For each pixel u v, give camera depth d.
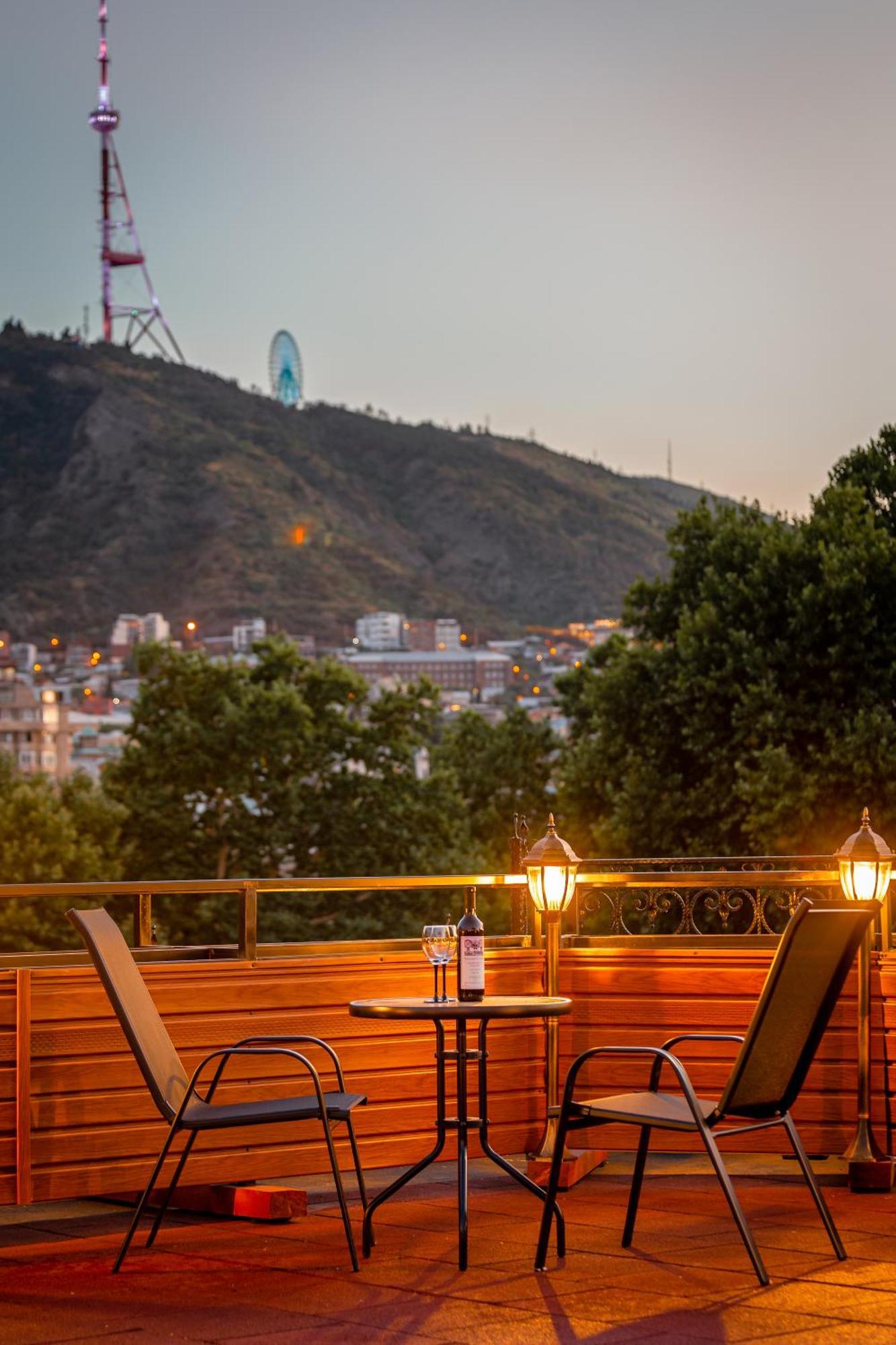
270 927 41.56
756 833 22.45
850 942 4.71
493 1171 6.32
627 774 24.98
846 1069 6.27
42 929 38.28
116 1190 5.53
